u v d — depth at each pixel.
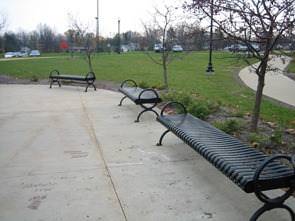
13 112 8.53
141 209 3.52
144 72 21.03
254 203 3.62
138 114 8.12
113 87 13.43
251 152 3.72
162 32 14.88
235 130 6.11
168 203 3.64
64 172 4.50
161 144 5.69
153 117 7.78
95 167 4.67
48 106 9.30
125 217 3.37
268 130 6.41
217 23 5.71
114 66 26.77
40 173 4.47
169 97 9.22
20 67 27.52
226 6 6.77
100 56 42.97
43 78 18.00
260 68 6.23
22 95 11.46
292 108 8.93
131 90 9.13
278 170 3.14
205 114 7.36
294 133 6.10
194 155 5.12
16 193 3.90
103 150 5.41
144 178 4.29
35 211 3.50
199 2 5.62
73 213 3.45
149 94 8.23
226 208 3.53
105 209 3.52
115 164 4.78
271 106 9.16
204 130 4.85
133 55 45.75
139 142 5.83
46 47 76.19
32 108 9.04
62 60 38.47
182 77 17.80
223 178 4.27
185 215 3.40
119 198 3.75
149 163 4.81
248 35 5.60
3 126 7.06
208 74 19.23
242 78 17.25
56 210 3.51
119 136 6.22
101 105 9.38
